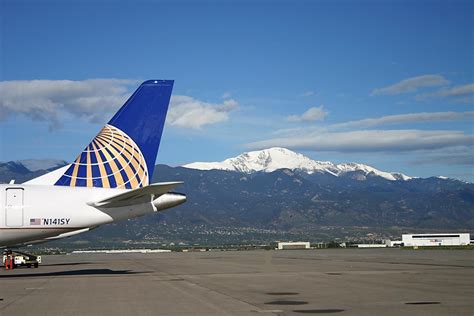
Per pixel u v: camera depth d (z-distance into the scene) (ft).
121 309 74.18
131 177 125.29
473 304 75.97
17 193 120.57
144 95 126.72
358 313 68.85
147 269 172.65
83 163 124.57
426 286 101.65
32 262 193.06
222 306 76.33
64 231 122.52
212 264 203.92
